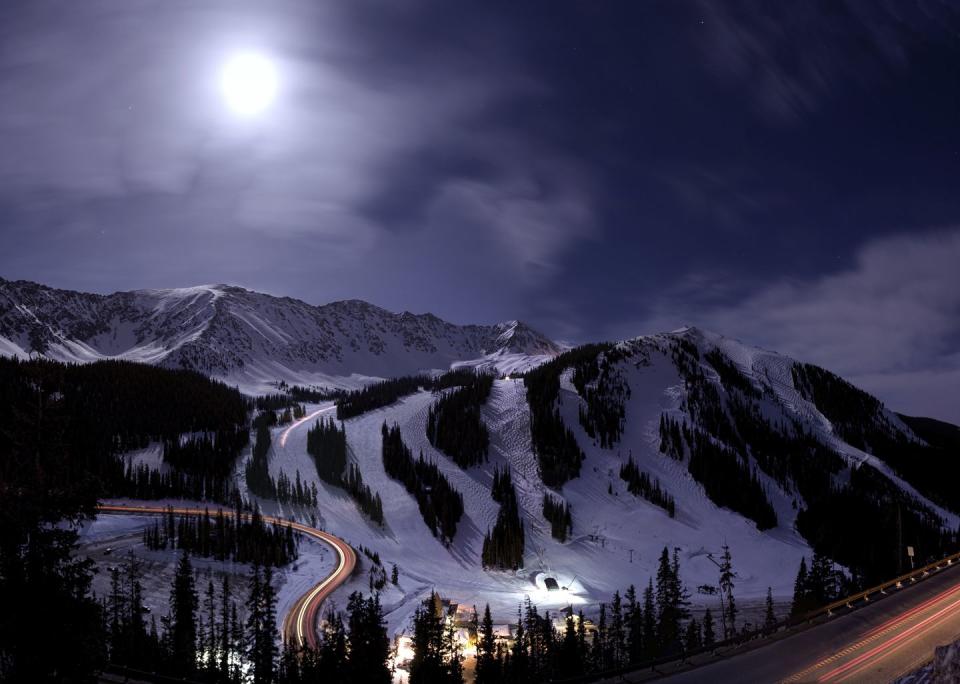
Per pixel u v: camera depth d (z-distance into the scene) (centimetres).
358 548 16438
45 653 2394
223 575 13162
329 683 6781
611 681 4434
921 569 7850
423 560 17600
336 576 13862
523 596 15025
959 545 18438
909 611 6125
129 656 7350
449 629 8462
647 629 9825
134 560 12862
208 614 11188
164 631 9862
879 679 4353
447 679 7331
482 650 9000
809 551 18425
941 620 5759
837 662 4731
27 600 2364
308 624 11031
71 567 2528
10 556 2389
